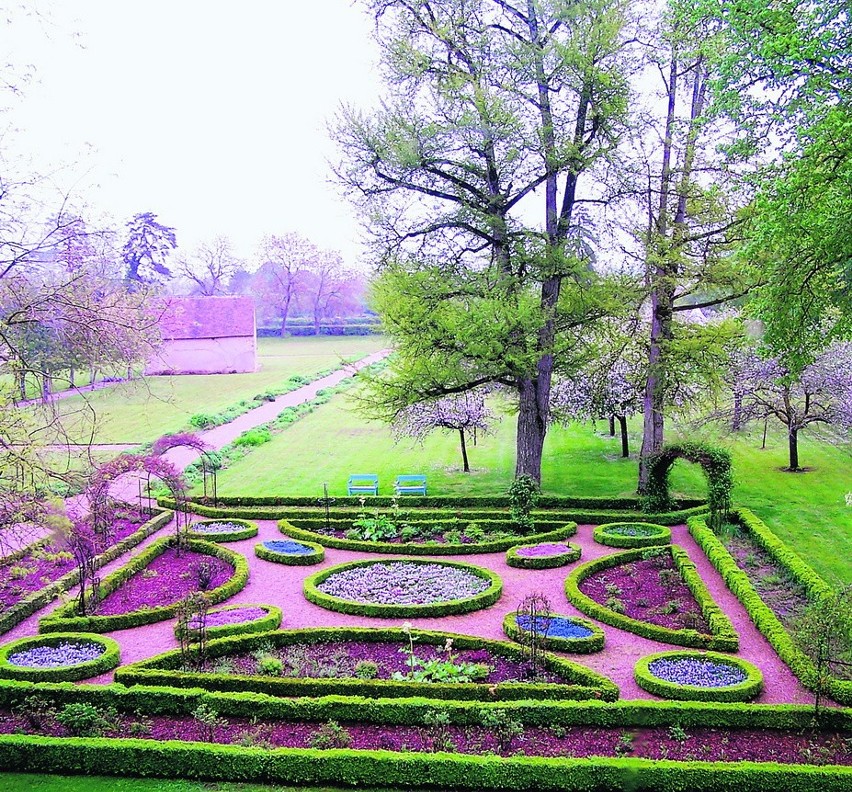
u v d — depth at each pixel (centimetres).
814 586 1355
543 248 1948
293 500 2042
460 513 1892
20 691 1040
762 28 1183
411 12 1908
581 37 1805
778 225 1091
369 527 1788
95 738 937
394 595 1435
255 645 1209
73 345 1287
